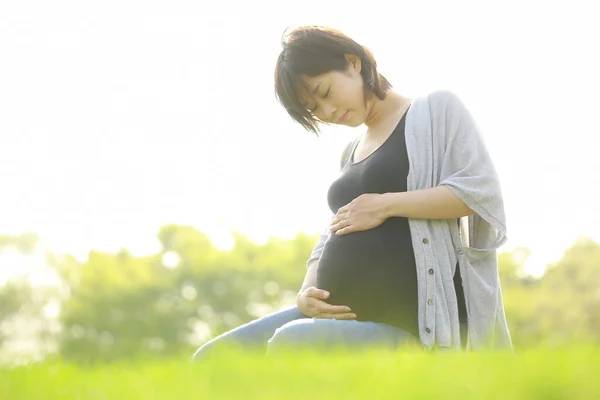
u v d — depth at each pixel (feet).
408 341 19.39
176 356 19.67
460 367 11.46
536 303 193.98
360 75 21.79
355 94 21.61
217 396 10.68
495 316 20.45
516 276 207.31
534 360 11.75
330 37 21.57
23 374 15.51
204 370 12.71
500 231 20.48
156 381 12.56
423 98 21.52
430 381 10.35
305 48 21.49
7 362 18.35
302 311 21.61
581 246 203.00
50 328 227.20
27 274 225.97
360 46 21.77
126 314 234.79
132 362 18.33
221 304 247.70
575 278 196.95
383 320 20.53
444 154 21.01
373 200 20.56
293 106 22.35
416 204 20.15
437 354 14.40
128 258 249.34
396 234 20.54
